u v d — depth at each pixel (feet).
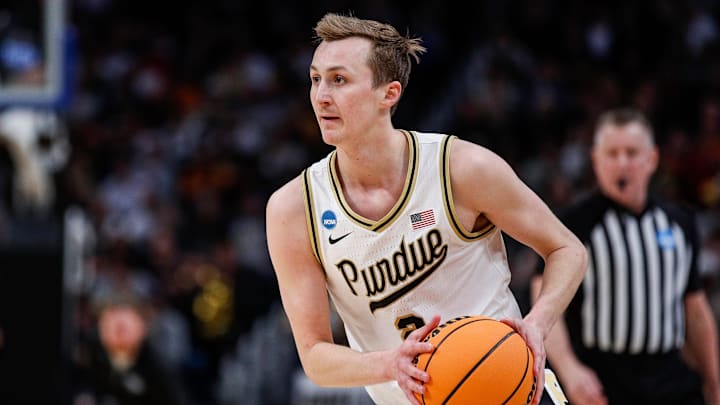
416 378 29.91
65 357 64.23
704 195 112.78
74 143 125.18
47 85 70.54
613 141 49.83
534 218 33.24
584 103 125.70
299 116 132.05
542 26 137.18
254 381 84.79
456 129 122.11
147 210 115.55
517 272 87.15
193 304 98.07
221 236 115.44
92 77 138.51
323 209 33.65
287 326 85.35
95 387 67.05
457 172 33.01
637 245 50.08
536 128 121.90
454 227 33.12
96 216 107.96
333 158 34.19
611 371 50.29
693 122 129.59
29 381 63.31
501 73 128.36
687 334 51.98
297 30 150.20
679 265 50.55
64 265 64.44
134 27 148.05
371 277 33.58
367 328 34.88
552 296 32.73
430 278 33.53
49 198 70.23
